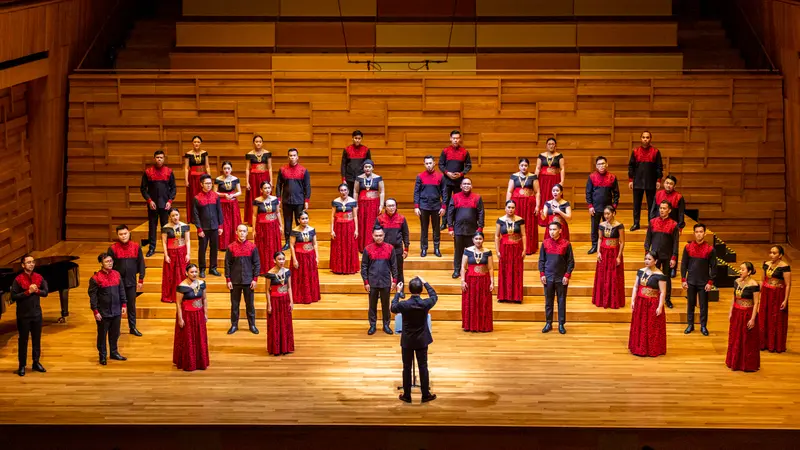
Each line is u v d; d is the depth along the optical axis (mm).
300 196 13719
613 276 12500
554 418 9945
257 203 13211
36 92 15289
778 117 15695
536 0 17312
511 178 13625
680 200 13258
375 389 10656
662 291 11344
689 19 17953
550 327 12273
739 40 17219
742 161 15812
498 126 15781
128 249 12039
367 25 17062
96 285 11219
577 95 15672
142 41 17703
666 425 9805
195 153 14352
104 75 15734
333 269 13477
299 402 10336
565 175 15852
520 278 12719
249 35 17062
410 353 10242
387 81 15688
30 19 14273
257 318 12703
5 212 14836
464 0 17359
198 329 11109
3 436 9836
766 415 10039
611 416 10000
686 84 15625
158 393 10562
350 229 13336
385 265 11977
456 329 12344
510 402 10312
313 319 12672
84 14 16203
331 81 15680
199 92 15719
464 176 15039
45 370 11133
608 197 13586
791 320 12703
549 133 15758
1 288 11492
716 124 15703
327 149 15828
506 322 12570
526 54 16781
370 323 12203
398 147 15820
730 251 14367
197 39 17078
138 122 15805
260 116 15766
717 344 11883
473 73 16578
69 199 16062
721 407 10219
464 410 10141
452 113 15758
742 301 11023
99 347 11297
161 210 13914
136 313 12750
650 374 11023
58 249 15773
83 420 9906
